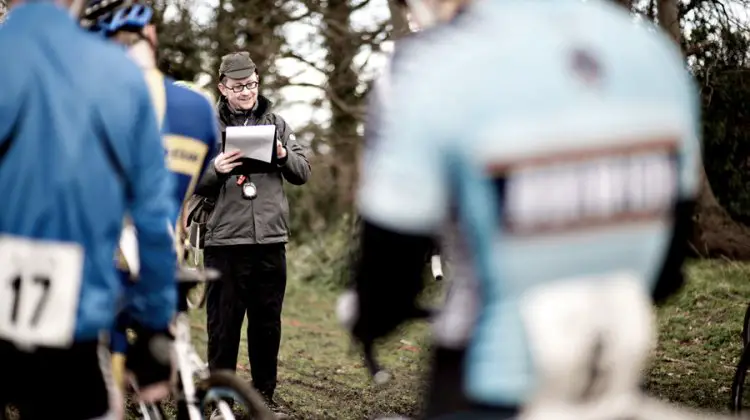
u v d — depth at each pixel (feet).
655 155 10.19
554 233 9.80
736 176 80.18
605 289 9.99
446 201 9.96
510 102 9.80
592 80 10.01
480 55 9.91
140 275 14.52
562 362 9.71
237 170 31.71
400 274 10.16
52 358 13.05
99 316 13.02
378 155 10.12
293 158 32.48
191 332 57.98
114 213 13.19
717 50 72.18
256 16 84.23
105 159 13.09
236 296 32.48
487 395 9.88
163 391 17.95
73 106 12.89
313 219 79.66
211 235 32.19
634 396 10.35
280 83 83.66
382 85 10.40
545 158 9.78
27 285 12.81
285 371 45.03
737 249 71.00
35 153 12.81
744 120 78.43
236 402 20.95
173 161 20.90
